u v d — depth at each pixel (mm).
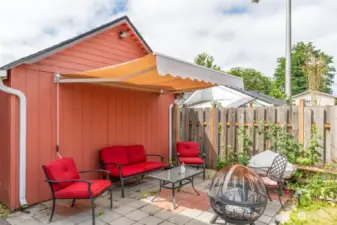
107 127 6148
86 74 4883
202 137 7637
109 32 6195
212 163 7406
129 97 6797
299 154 5809
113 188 5629
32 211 4359
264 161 5707
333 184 4641
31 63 4582
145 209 4434
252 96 14492
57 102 5039
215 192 3439
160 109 7852
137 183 6023
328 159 5480
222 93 16391
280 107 6219
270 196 5051
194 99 17406
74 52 5367
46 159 4852
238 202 3145
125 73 4703
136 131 6988
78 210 4395
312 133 5715
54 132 4992
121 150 6098
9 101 4410
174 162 8008
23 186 4453
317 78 11367
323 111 5578
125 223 3889
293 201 4773
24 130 4465
